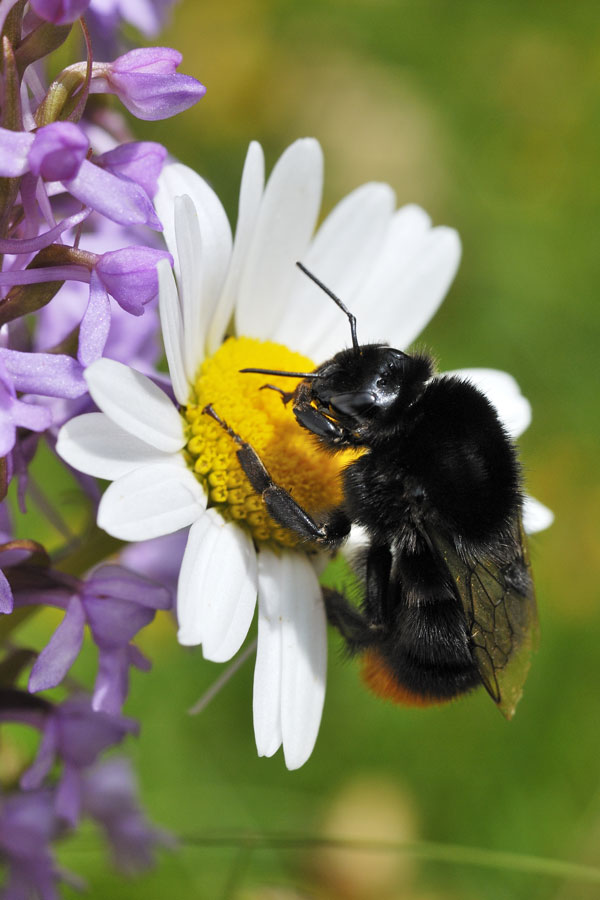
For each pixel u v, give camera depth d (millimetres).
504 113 326
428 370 202
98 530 198
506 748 268
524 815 265
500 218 312
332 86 314
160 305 184
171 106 183
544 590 283
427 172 311
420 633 207
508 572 204
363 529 205
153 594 189
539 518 212
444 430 201
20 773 208
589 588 283
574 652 276
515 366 298
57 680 187
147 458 190
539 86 328
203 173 297
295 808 259
